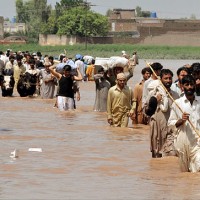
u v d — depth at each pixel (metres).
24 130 39.97
